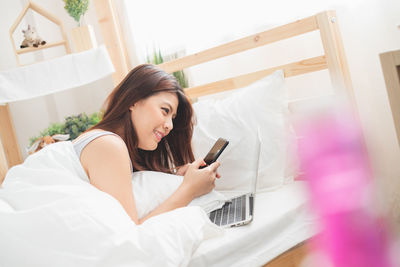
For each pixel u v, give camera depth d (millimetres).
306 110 1352
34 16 2395
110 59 1614
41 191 798
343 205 1069
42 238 716
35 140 1887
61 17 2441
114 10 1829
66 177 855
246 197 1094
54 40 2436
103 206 779
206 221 835
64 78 1589
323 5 1402
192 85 1829
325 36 1283
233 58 1730
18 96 1550
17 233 726
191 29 1773
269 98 1287
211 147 1305
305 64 1348
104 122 1062
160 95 1041
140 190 1002
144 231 754
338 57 1282
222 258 813
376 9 1304
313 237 951
